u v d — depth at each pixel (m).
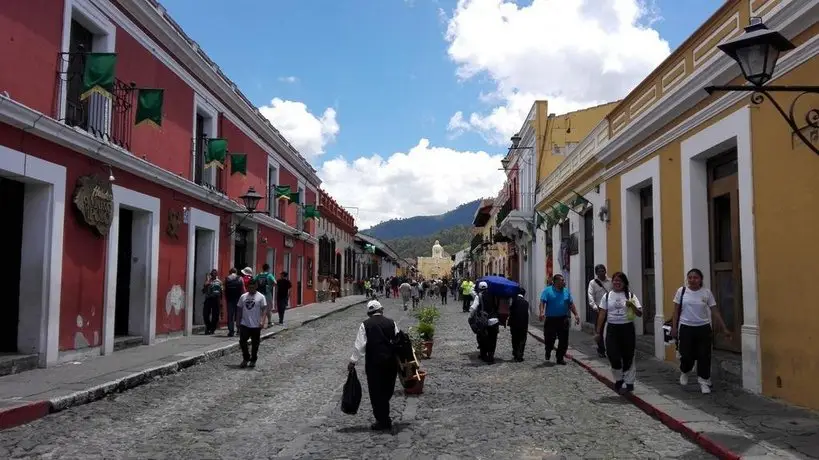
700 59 10.01
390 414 7.96
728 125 8.91
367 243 53.53
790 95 7.43
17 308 10.06
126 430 7.08
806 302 7.13
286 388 9.77
